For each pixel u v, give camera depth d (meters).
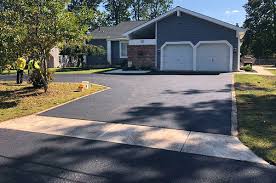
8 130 7.28
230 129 7.03
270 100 10.34
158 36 25.25
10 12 11.01
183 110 8.97
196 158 5.43
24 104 10.30
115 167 5.09
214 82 15.70
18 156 5.61
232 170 4.93
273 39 58.69
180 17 24.39
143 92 12.56
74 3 40.97
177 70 24.78
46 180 4.66
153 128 7.22
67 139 6.55
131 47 26.12
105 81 17.06
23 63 16.38
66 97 11.43
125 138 6.56
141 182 4.57
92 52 29.66
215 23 23.39
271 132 6.67
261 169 4.96
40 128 7.41
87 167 5.10
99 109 9.32
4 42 9.96
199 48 24.22
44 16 11.57
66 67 31.86
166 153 5.68
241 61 31.78
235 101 10.17
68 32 11.77
